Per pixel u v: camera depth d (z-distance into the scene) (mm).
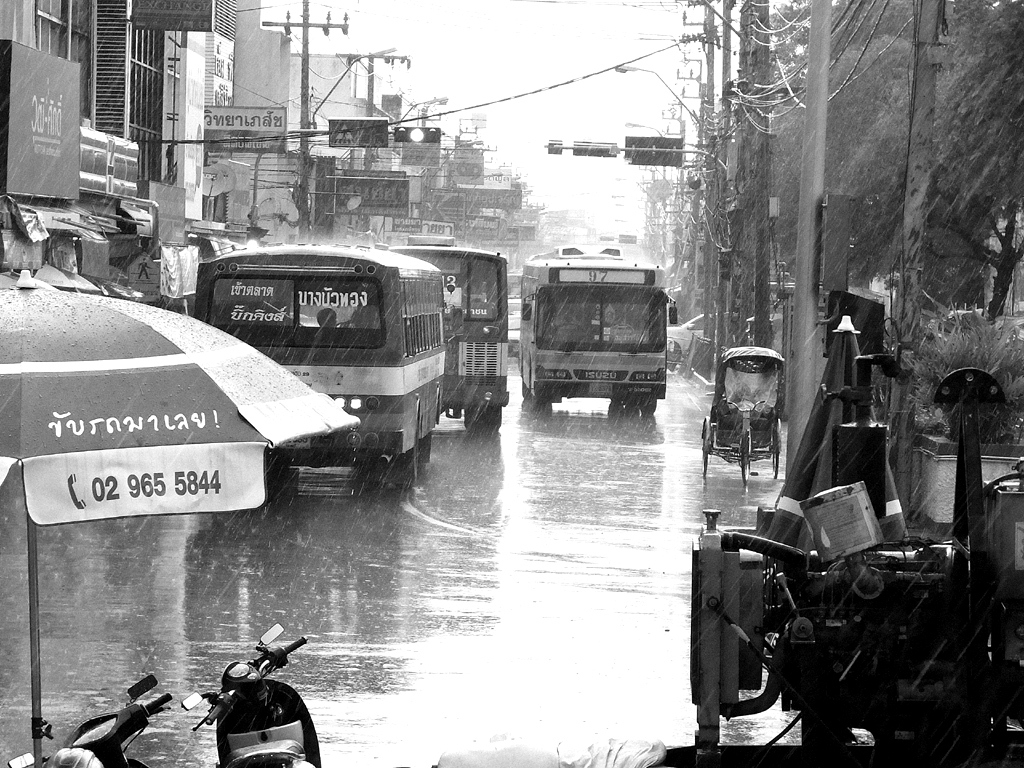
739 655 6059
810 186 16234
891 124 35469
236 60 72500
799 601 6020
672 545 14648
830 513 5816
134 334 4777
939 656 5883
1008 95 32156
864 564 5805
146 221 30594
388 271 17688
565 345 32656
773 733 7910
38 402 4418
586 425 30516
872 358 6449
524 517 16547
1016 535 5699
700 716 5957
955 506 6113
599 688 8859
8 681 8680
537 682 8977
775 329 42156
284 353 17766
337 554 13742
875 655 5914
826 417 6590
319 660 9398
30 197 23609
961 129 32469
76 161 25266
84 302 4902
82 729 5062
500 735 6191
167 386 4629
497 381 28031
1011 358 16203
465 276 28156
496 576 12703
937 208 34438
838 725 6035
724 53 39688
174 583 12055
